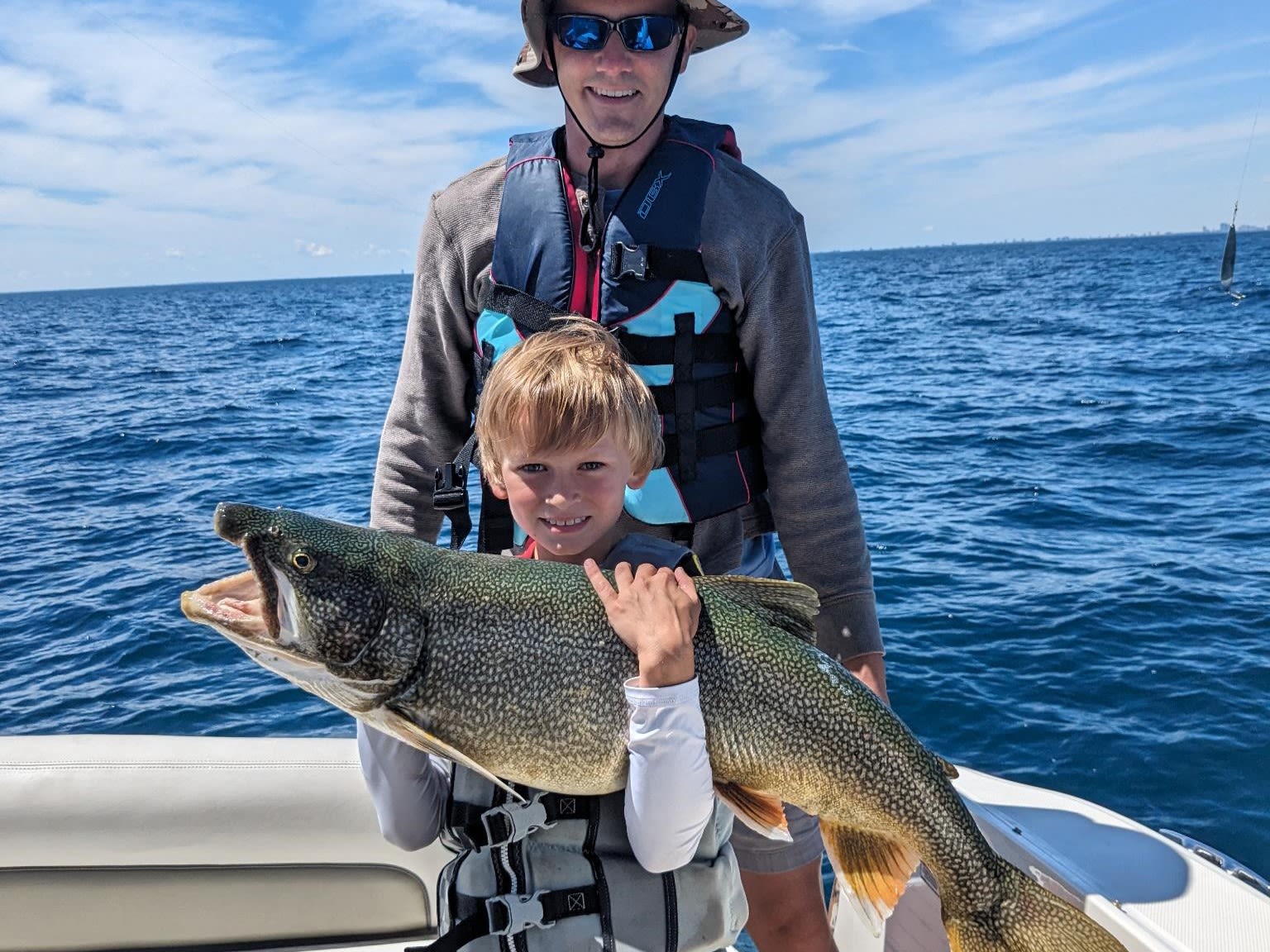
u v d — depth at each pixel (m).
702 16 2.60
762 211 2.53
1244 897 2.38
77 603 8.30
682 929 1.96
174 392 24.28
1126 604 7.37
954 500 10.84
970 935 2.10
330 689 1.90
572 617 1.92
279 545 1.84
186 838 2.72
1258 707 5.84
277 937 2.81
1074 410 16.66
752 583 2.09
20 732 6.03
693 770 1.81
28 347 44.28
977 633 6.97
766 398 2.57
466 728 1.91
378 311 73.50
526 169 2.62
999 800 2.87
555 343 2.13
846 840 2.10
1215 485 11.09
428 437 2.78
